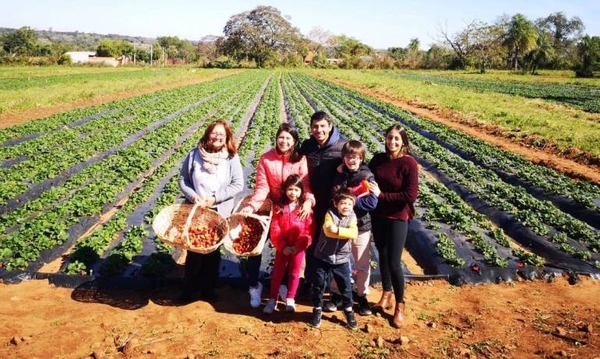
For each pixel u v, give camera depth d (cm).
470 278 798
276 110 2955
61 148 1677
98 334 593
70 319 628
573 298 736
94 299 691
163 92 3969
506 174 1552
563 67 9250
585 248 960
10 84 4150
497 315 672
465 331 626
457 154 1917
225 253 855
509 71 9275
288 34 11200
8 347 557
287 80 6072
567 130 2348
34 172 1347
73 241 918
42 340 573
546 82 6506
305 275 704
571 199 1281
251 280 668
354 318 624
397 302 631
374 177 632
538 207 1180
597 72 7806
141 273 755
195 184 663
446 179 1477
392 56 12675
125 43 13188
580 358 565
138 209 1093
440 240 929
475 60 10112
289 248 623
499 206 1188
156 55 13600
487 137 2311
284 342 586
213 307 676
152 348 564
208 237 639
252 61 11338
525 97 4184
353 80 5944
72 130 2020
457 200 1203
